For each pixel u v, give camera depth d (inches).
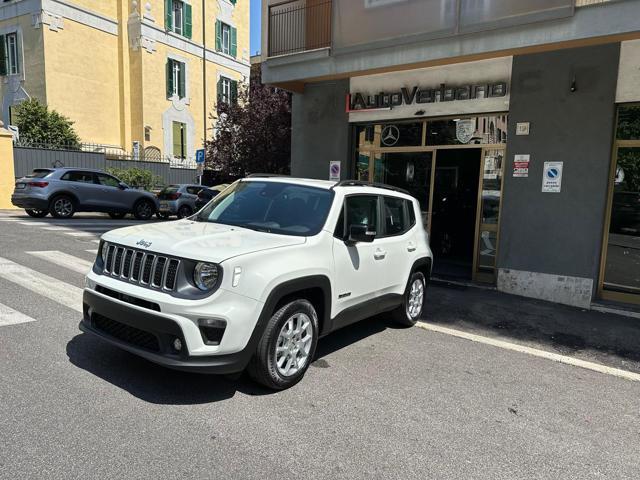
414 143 369.1
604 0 256.7
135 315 136.7
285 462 114.7
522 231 314.7
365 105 376.2
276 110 665.0
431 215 366.6
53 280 266.4
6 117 1008.9
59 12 947.3
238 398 145.3
